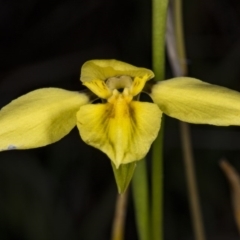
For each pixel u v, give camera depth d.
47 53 0.26
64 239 0.23
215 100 0.13
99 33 0.26
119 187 0.13
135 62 0.25
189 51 0.25
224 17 0.26
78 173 0.24
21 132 0.14
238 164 0.24
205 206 0.24
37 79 0.25
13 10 0.26
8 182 0.23
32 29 0.26
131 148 0.13
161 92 0.14
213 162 0.24
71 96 0.14
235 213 0.16
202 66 0.25
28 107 0.14
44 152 0.23
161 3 0.14
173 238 0.24
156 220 0.15
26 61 0.25
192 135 0.24
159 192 0.15
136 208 0.15
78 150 0.24
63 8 0.26
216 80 0.24
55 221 0.23
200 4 0.25
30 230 0.22
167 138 0.24
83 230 0.23
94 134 0.13
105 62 0.13
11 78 0.25
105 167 0.24
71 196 0.24
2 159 0.23
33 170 0.23
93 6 0.26
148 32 0.25
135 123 0.14
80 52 0.26
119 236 0.16
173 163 0.24
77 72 0.25
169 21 0.16
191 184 0.17
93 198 0.24
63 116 0.14
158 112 0.14
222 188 0.24
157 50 0.14
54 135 0.14
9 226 0.22
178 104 0.14
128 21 0.25
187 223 0.24
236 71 0.24
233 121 0.13
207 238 0.24
